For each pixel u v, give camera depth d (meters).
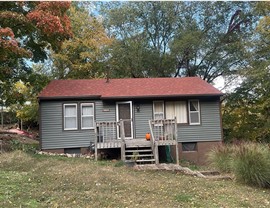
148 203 5.82
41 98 14.59
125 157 12.26
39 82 17.16
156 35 26.77
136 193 6.57
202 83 16.98
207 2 25.66
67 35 15.14
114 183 7.45
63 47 21.69
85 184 7.17
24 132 24.84
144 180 8.02
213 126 15.86
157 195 6.44
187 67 26.41
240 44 22.75
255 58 20.19
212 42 24.67
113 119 15.38
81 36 23.09
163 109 15.73
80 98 15.08
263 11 19.58
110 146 13.02
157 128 13.61
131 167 10.30
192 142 15.71
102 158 13.17
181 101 15.90
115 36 25.80
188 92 15.52
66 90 15.51
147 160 11.66
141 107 15.64
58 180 7.48
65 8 14.47
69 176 7.96
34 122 29.00
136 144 13.16
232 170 8.98
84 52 22.53
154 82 17.16
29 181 7.30
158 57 25.22
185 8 26.34
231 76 23.86
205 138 15.72
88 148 14.86
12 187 6.59
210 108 15.98
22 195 6.02
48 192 6.35
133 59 24.42
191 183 7.86
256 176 8.02
